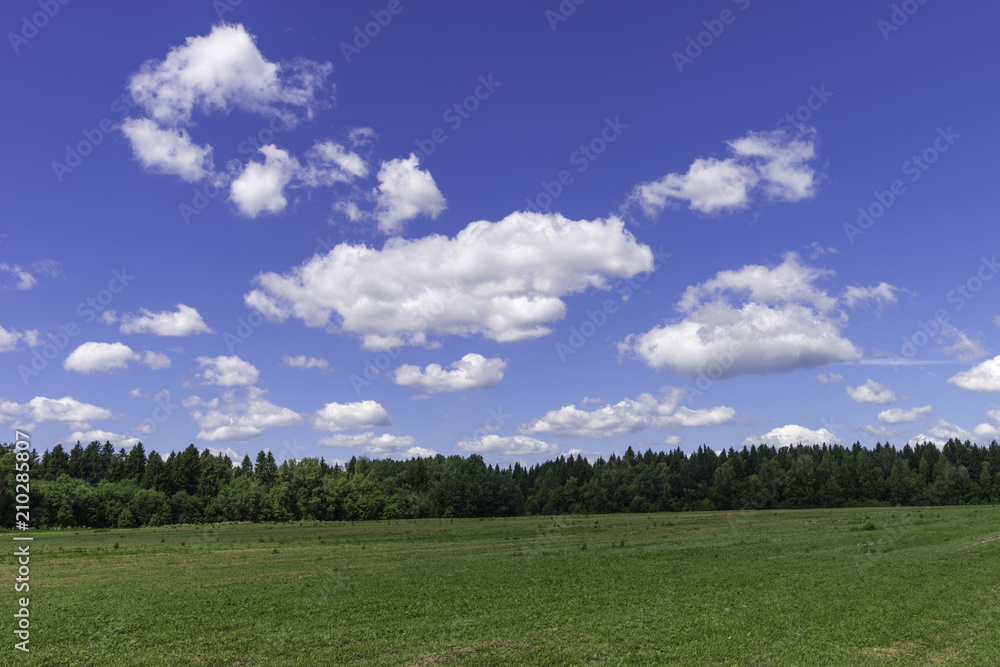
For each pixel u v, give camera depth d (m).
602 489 170.88
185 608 30.92
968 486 166.75
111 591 36.72
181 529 112.50
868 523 74.75
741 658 21.16
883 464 184.38
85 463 171.25
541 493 177.50
